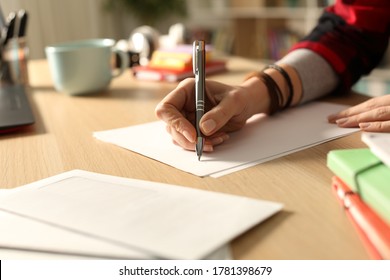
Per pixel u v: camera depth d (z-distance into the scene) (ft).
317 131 1.91
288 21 9.08
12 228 1.13
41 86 3.45
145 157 1.70
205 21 10.36
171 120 1.73
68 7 8.80
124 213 1.16
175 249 0.97
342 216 1.16
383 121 1.84
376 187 1.06
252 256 0.99
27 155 1.80
